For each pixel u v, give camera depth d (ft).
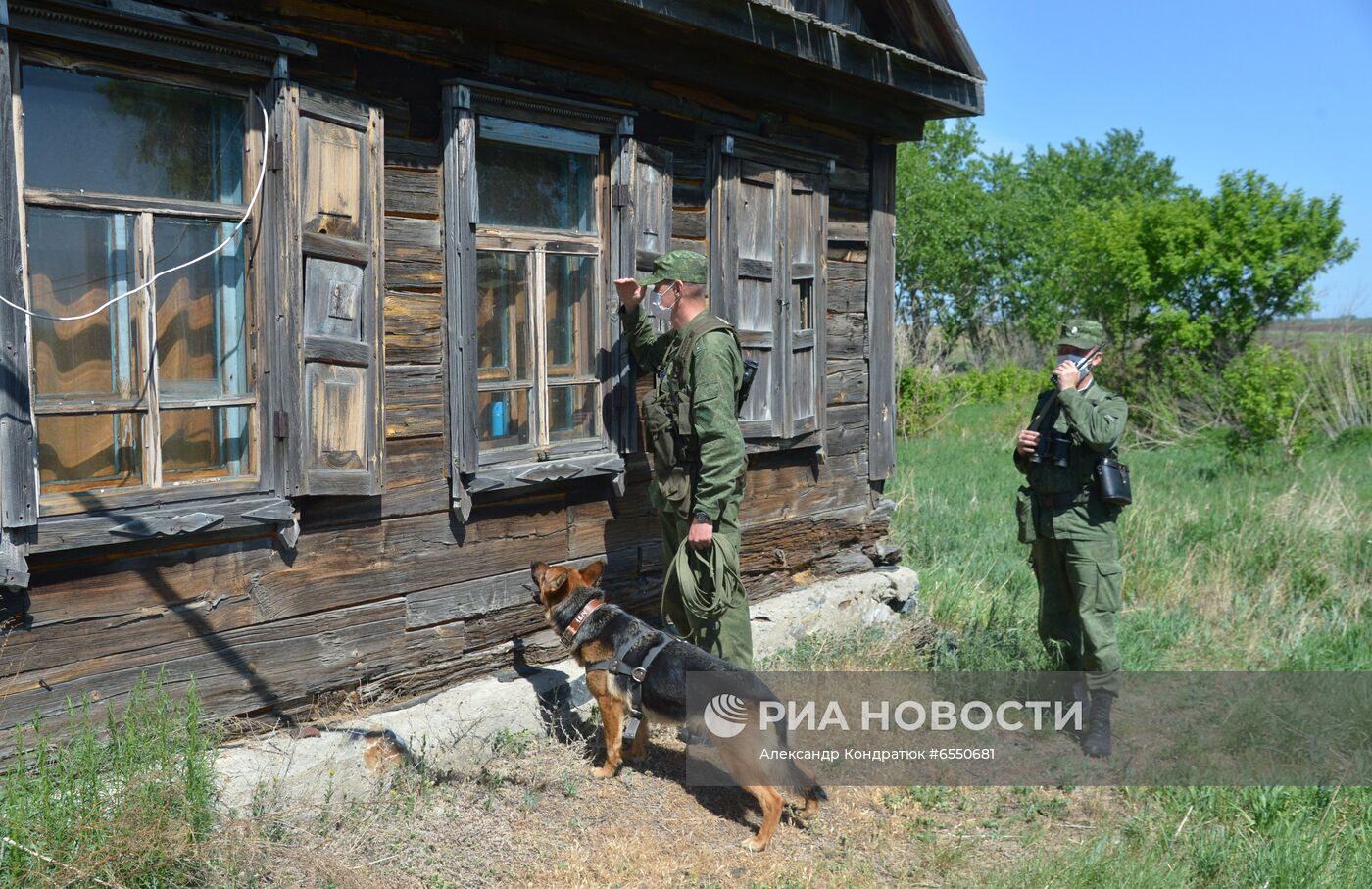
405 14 12.71
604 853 11.84
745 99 17.97
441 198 13.48
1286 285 53.78
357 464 12.39
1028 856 12.39
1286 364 46.32
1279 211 53.98
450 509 13.85
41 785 9.11
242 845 10.02
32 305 9.91
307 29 11.65
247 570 11.65
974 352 120.26
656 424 14.53
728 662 13.41
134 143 10.58
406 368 13.20
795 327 19.49
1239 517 30.45
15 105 9.46
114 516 10.21
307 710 12.43
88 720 9.89
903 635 20.31
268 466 11.59
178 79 10.64
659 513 15.42
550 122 14.47
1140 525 29.71
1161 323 56.03
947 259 126.31
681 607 14.98
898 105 20.92
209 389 11.28
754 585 19.58
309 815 11.41
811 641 18.94
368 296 12.43
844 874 11.69
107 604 10.46
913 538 29.78
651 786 13.70
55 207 9.89
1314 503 30.60
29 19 9.39
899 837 12.94
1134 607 23.82
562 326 15.44
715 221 17.47
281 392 11.48
